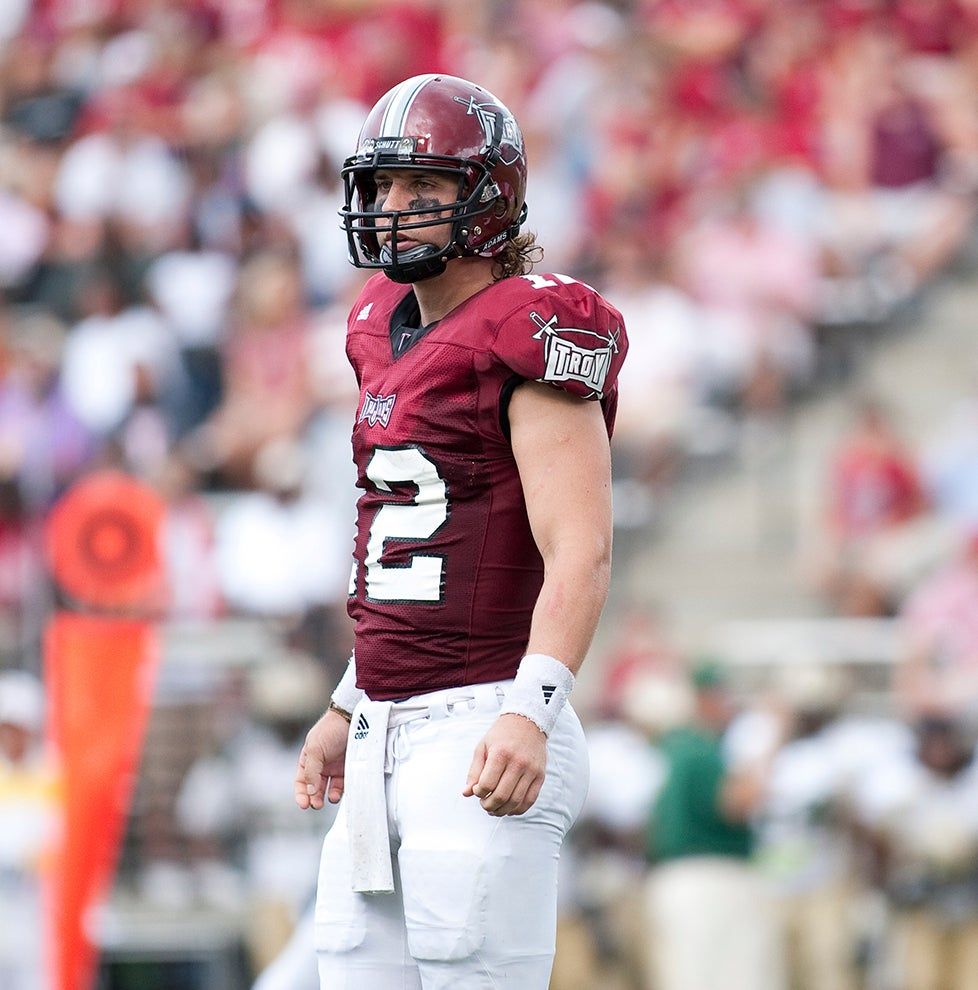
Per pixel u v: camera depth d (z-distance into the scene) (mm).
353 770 9414
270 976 14273
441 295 9398
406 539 9312
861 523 29844
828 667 25562
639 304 32250
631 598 30641
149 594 22578
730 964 22891
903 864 23953
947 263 33531
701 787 23141
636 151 35094
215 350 33062
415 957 9148
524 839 9055
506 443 9141
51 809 17641
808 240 33531
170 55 38844
